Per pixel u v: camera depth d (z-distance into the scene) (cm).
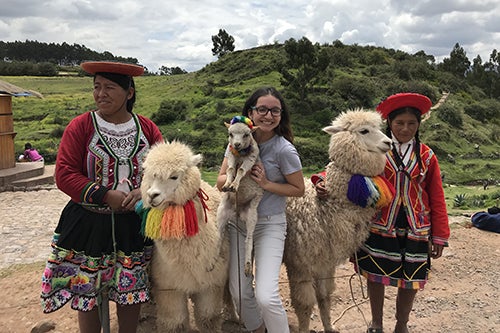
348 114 366
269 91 332
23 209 962
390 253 362
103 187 309
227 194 339
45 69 11131
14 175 1292
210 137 4625
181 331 356
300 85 5969
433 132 5631
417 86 6969
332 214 361
